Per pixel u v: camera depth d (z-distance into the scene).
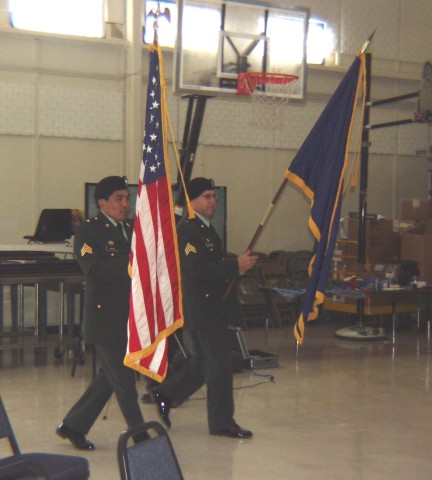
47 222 9.74
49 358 8.81
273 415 6.40
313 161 5.75
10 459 3.73
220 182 11.87
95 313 4.94
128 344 4.66
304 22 10.10
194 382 5.95
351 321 11.92
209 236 5.54
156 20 5.05
